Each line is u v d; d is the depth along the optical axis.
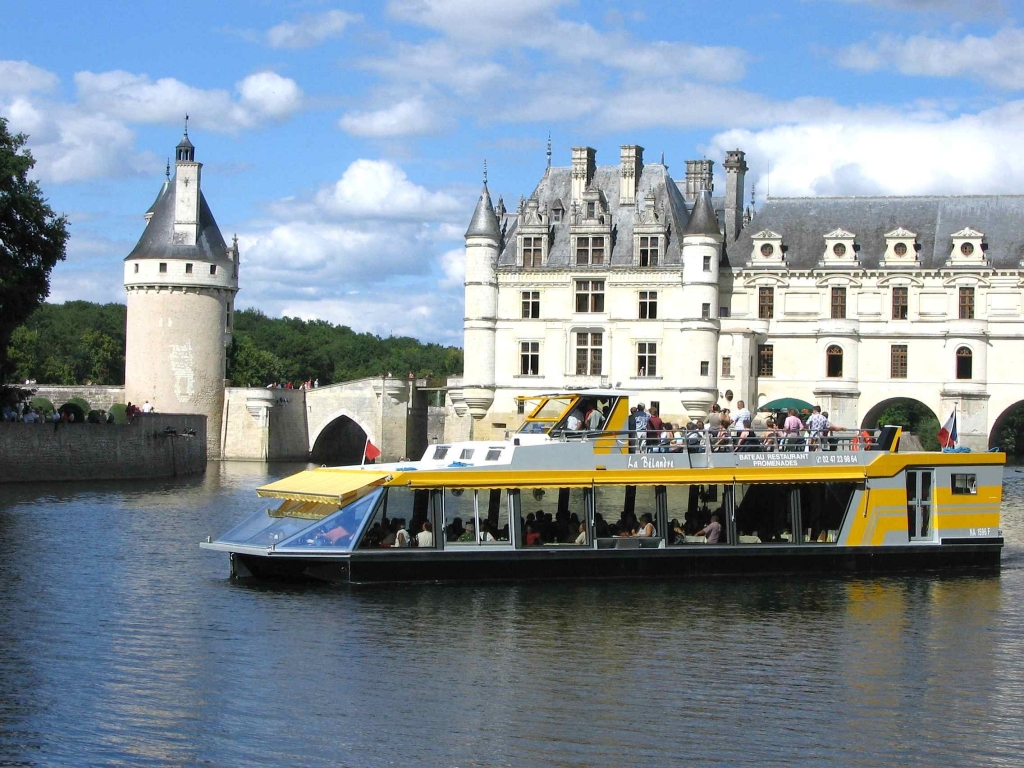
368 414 114.69
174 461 85.69
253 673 28.73
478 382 99.75
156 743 24.48
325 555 36.34
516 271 99.44
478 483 37.25
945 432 44.75
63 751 24.03
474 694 27.50
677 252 97.19
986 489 41.62
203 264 109.88
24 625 32.44
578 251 98.62
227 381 116.00
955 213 94.62
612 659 30.36
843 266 93.81
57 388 116.00
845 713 26.67
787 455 40.03
